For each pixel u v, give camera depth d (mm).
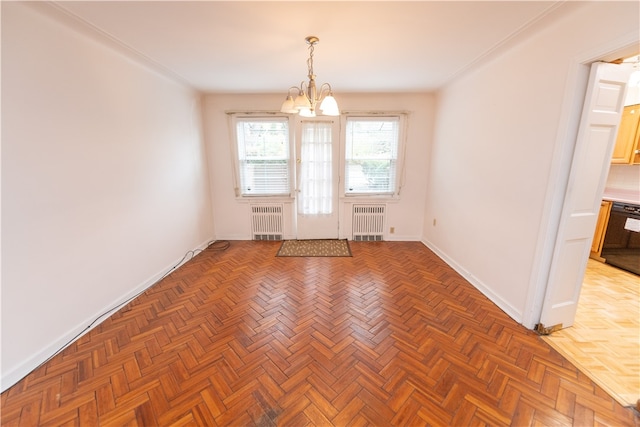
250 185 4281
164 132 3062
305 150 4090
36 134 1722
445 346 1937
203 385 1610
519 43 2176
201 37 2100
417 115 3986
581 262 2010
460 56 2484
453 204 3338
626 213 3078
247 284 2900
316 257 3682
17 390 1567
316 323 2211
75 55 1969
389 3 1640
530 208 2094
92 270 2154
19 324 1648
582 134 1748
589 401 1493
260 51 2379
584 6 1630
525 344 1952
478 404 1480
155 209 2924
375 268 3320
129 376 1676
